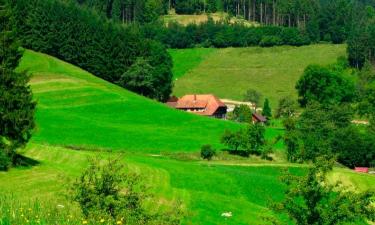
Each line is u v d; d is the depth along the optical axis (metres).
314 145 136.62
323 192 45.22
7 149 71.62
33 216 29.83
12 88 73.00
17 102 72.69
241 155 134.12
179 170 101.38
